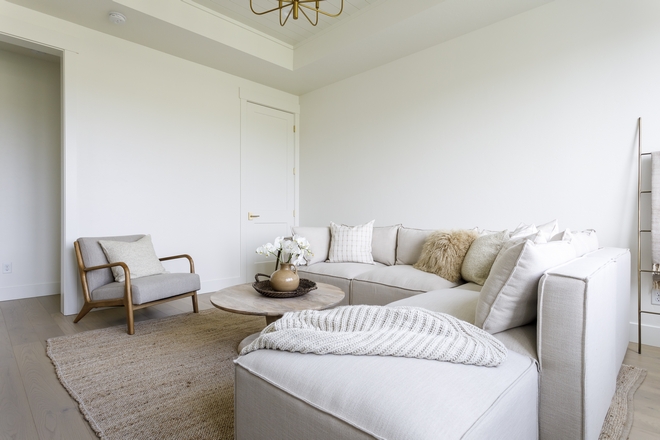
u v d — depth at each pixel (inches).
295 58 160.2
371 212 161.8
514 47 118.0
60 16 117.0
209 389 70.1
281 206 188.4
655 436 55.7
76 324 111.6
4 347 92.2
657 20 93.0
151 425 57.9
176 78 148.0
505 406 36.5
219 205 162.6
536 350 48.3
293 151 193.6
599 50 101.8
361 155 165.5
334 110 177.2
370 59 150.5
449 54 134.4
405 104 148.5
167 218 146.0
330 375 38.6
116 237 122.8
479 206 127.0
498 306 51.3
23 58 145.6
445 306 66.9
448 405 33.2
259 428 42.4
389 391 34.8
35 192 148.9
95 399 65.9
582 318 43.9
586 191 104.3
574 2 106.0
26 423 58.7
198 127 155.0
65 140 120.3
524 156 116.2
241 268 170.4
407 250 129.8
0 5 107.8
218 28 135.2
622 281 75.9
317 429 35.4
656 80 93.2
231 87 166.2
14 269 144.3
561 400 45.1
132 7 113.0
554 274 46.8
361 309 51.0
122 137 133.5
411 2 118.5
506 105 120.0
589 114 103.7
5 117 142.3
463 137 130.9
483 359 41.4
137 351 89.0
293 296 88.6
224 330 105.5
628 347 93.8
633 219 97.0
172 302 140.6
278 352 45.8
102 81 128.4
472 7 113.0
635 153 96.4
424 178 142.6
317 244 143.3
